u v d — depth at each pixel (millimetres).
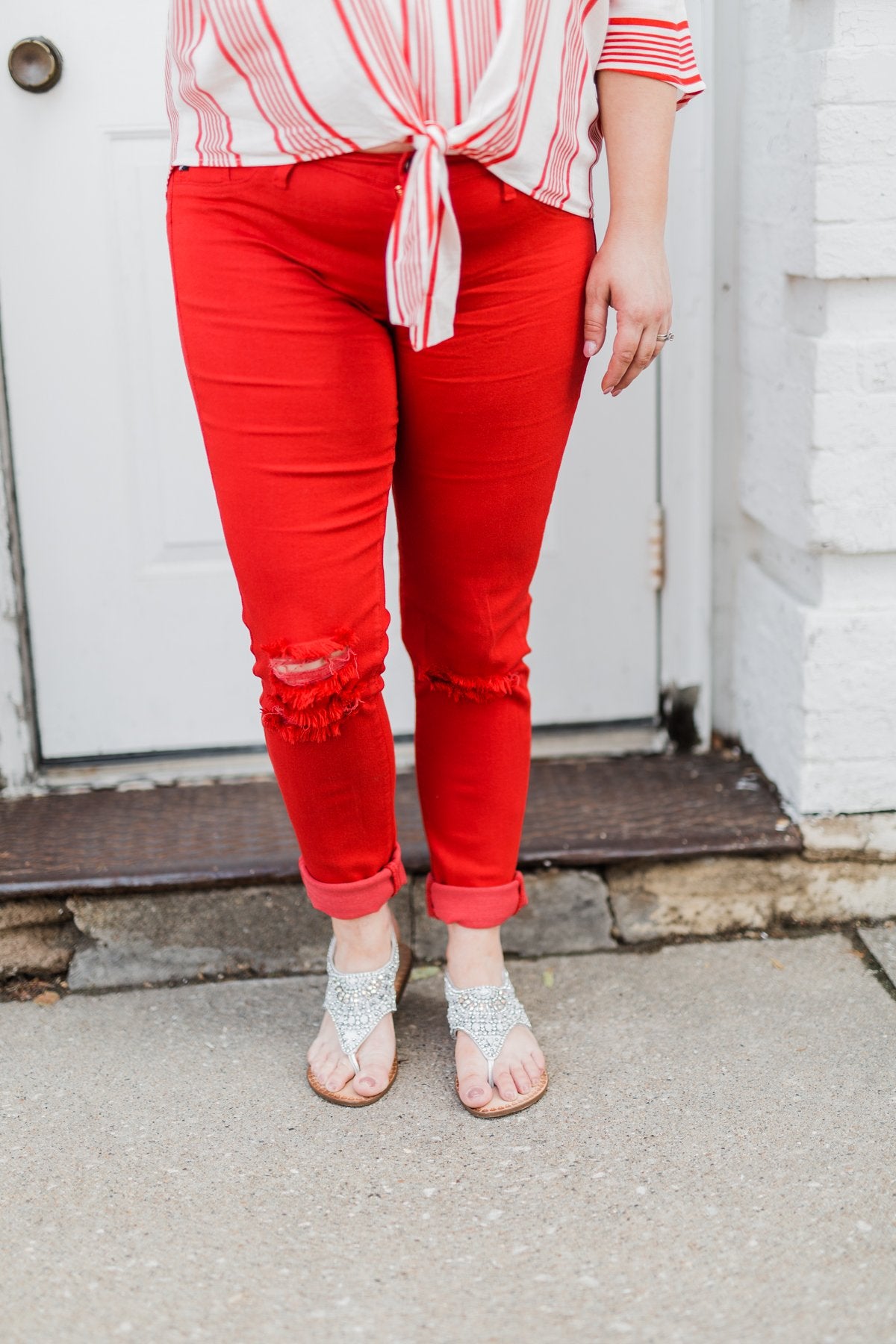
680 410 2025
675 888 1863
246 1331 1193
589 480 2057
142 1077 1579
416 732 1535
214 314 1266
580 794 2006
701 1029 1639
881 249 1655
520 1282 1242
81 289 1929
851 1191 1348
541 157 1227
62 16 1834
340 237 1210
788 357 1805
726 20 1893
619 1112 1484
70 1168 1418
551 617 2105
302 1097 1532
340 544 1299
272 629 1317
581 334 1347
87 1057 1623
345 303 1251
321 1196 1366
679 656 2127
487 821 1511
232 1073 1582
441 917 1539
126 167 1896
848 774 1842
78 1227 1328
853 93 1615
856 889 1878
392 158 1179
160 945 1807
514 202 1215
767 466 1917
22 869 1807
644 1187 1364
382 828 1458
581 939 1834
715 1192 1354
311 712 1317
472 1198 1356
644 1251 1275
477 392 1280
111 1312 1218
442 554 1386
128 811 2002
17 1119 1503
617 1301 1215
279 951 1812
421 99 1146
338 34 1130
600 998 1715
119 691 2086
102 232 1911
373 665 1354
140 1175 1404
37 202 1893
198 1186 1385
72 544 2020
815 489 1743
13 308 1927
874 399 1716
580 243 1306
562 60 1226
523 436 1316
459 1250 1286
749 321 1952
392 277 1161
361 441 1286
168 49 1264
